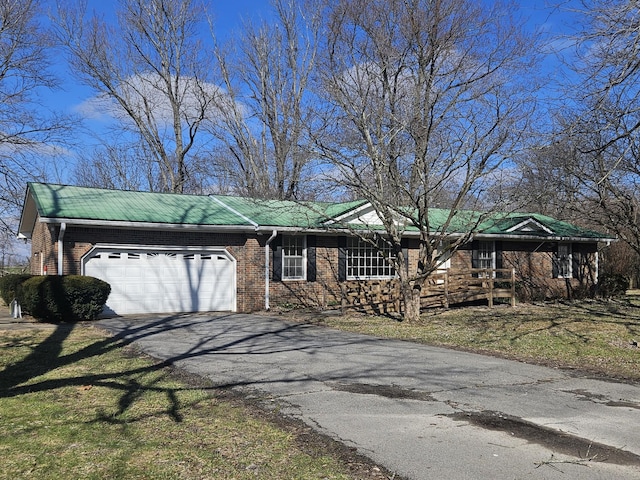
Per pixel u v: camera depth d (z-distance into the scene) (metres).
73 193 19.44
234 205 21.91
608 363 10.98
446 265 23.55
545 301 25.25
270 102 33.72
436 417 6.95
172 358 10.84
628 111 10.58
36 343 12.52
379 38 15.95
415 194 16.25
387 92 16.23
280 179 28.61
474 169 15.53
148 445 5.88
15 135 21.12
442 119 15.52
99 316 17.67
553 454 5.68
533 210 30.84
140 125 35.59
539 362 10.98
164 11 34.72
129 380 8.93
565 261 27.00
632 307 22.28
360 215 21.88
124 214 18.03
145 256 18.55
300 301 21.02
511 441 6.07
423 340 13.68
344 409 7.29
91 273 17.61
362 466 5.31
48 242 18.34
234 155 35.72
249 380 8.96
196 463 5.39
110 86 34.50
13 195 20.88
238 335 14.11
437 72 15.69
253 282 19.98
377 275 23.03
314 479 5.02
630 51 8.68
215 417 6.89
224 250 19.75
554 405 7.65
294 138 20.62
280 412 7.12
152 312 18.66
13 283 20.36
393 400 7.77
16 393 8.09
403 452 5.69
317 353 11.56
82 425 6.55
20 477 5.02
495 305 23.02
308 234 21.28
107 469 5.21
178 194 22.36
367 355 11.39
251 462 5.42
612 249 32.50
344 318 18.17
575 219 25.02
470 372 9.81
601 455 5.67
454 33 15.43
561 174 20.66
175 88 35.75
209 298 19.66
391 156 15.96
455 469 5.25
